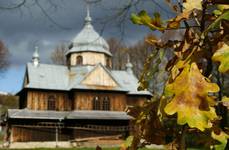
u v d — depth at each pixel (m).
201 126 1.30
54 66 58.97
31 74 56.25
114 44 62.25
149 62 1.83
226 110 1.58
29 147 51.59
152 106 1.84
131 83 60.22
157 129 1.80
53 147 50.00
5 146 51.53
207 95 1.37
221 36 1.58
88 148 45.28
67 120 53.78
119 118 53.12
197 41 1.64
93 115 53.03
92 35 60.09
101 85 54.62
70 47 61.06
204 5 1.65
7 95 102.50
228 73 1.36
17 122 52.53
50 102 55.12
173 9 1.76
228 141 1.61
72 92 55.44
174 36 1.78
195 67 1.46
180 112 1.34
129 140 1.83
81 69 58.28
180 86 1.41
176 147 1.76
